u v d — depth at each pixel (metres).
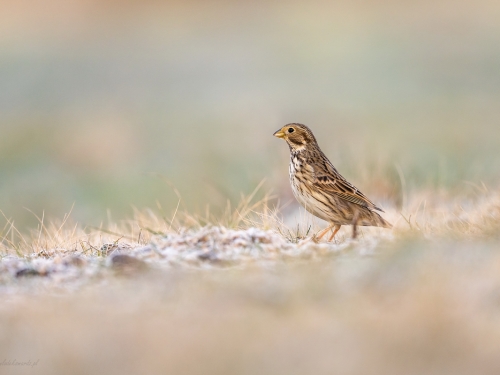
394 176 16.56
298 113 29.34
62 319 7.09
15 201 22.11
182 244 9.98
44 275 9.05
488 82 32.62
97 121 29.72
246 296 7.33
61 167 25.44
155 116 30.30
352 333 6.33
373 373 5.75
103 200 22.12
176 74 36.38
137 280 8.26
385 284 7.42
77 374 6.05
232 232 10.05
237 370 5.90
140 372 6.00
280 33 42.47
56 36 41.91
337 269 8.00
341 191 11.82
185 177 22.64
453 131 25.70
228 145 25.64
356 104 30.23
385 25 42.47
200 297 7.43
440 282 7.16
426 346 6.02
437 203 14.55
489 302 6.84
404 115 28.22
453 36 39.62
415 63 36.03
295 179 12.26
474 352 5.93
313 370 5.83
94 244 11.41
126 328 6.76
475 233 9.70
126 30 43.38
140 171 24.28
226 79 35.25
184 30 43.69
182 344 6.34
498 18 41.91
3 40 41.19
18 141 27.36
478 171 17.75
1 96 33.44
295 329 6.49
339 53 38.44
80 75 36.34
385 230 11.45
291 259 8.88
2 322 7.16
